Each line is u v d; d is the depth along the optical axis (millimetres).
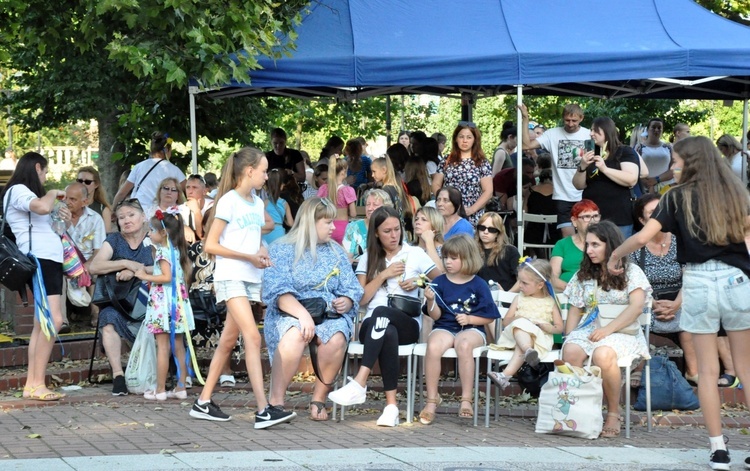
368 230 7840
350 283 7359
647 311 7398
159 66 9461
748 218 5703
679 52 9695
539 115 19312
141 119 14070
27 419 7309
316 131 20906
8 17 10281
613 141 9398
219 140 16625
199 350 9461
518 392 8383
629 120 18438
